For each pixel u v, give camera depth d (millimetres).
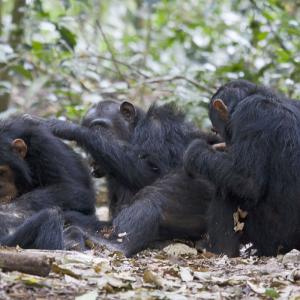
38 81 19469
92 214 13922
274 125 12328
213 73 19953
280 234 12523
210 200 13797
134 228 12859
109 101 15734
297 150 12273
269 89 13445
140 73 20219
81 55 20000
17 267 8672
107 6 29312
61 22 19562
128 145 14531
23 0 20547
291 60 19219
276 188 12328
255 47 20359
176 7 26766
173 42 23516
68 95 19344
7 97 20094
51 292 8211
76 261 9688
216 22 23156
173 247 12609
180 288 8977
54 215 10734
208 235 13031
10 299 7809
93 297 7988
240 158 12266
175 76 19781
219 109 13281
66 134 14414
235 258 11938
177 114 15141
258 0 19938
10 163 12930
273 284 9336
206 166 12609
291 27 20078
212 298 8562
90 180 14141
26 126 13570
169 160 14453
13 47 20281
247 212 12758
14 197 13086
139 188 14383
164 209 13352
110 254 11445
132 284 8969
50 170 13281
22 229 10672
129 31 28875
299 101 13383
